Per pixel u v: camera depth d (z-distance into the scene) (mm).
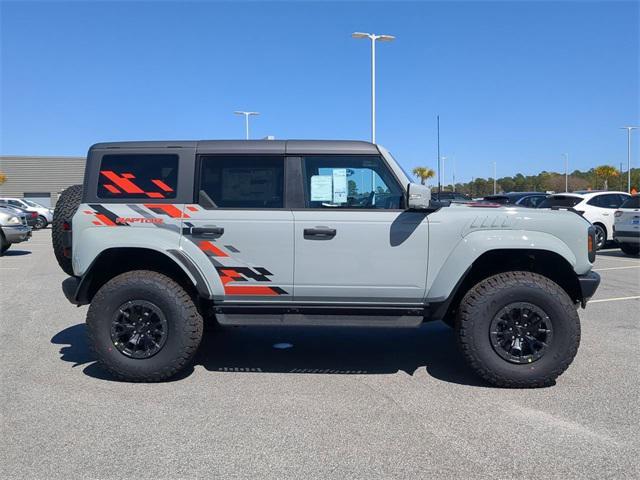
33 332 6941
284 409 4469
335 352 6176
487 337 4902
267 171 5203
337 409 4469
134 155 5246
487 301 4875
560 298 4832
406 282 5059
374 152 5164
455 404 4570
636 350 6074
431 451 3711
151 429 4070
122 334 5051
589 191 17125
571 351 4840
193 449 3748
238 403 4602
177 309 4996
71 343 6438
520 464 3529
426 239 5027
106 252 5145
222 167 5211
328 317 5164
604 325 7219
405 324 5125
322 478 3363
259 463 3553
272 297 5148
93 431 4031
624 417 4270
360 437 3934
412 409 4465
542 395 4762
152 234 5105
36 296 9414
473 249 4957
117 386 5008
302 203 5156
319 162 5199
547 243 4945
